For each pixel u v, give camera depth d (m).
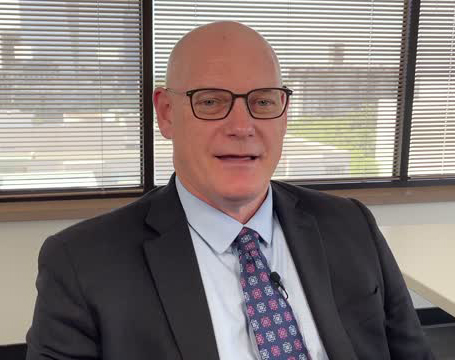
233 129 1.00
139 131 2.63
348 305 1.12
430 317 2.89
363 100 2.84
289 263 1.12
